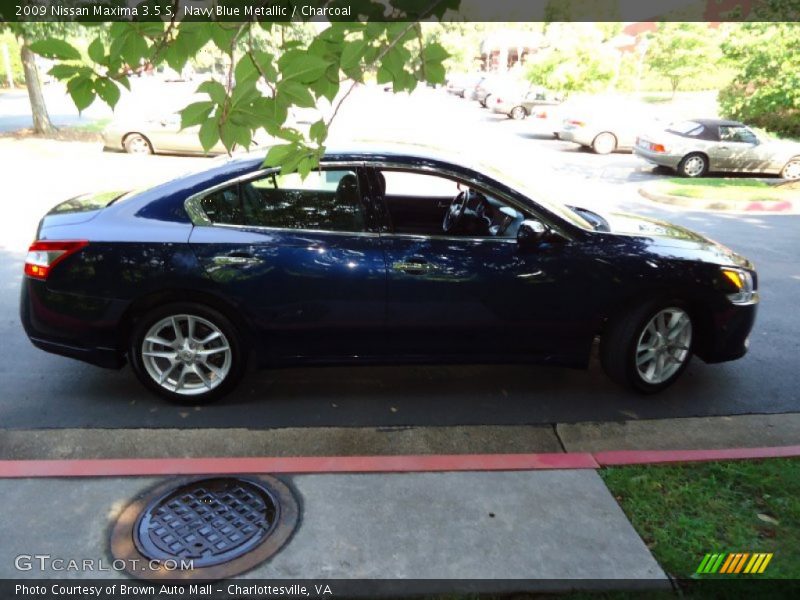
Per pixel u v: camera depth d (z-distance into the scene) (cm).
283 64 199
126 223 388
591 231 416
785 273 741
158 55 200
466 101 3744
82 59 193
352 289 394
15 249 763
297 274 389
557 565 271
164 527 291
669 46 3064
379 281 394
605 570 269
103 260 381
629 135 1870
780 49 1443
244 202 396
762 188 1325
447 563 271
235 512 301
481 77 3666
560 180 1445
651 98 3148
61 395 426
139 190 416
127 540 282
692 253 425
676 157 1523
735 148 1514
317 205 399
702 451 358
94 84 197
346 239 395
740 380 471
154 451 363
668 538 288
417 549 279
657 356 432
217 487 319
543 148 1942
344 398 431
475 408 422
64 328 392
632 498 316
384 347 413
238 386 444
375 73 227
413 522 296
